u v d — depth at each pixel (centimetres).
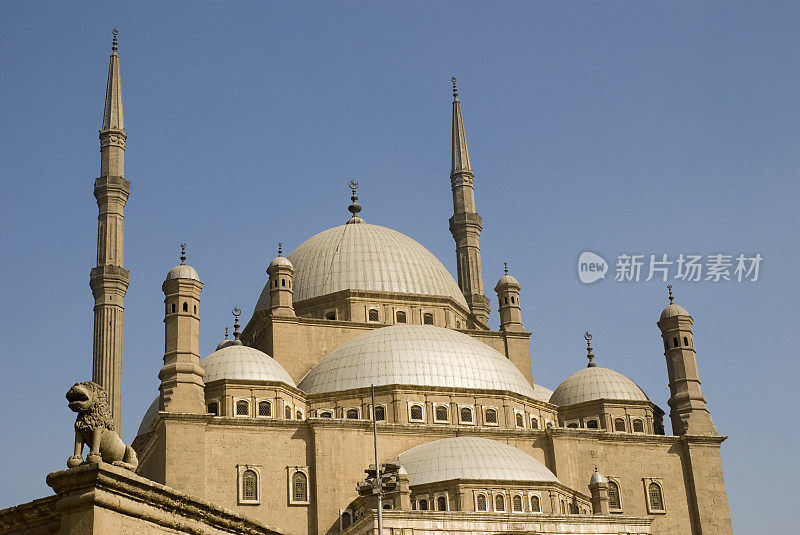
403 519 6250
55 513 2070
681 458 8369
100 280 9444
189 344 7475
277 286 8831
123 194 9981
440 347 8394
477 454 7031
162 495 2156
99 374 9088
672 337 8925
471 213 11550
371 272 9438
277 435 7281
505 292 9638
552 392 10262
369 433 7525
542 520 6619
